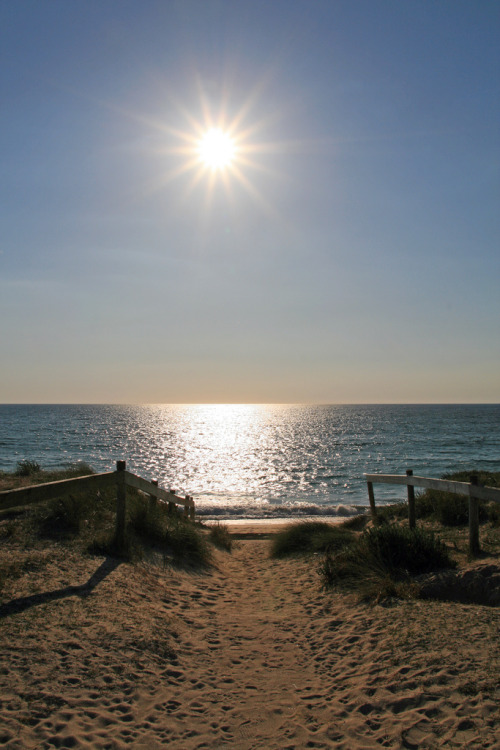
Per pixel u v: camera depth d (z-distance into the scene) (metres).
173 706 3.88
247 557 11.58
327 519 20.91
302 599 7.20
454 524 10.62
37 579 5.88
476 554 7.57
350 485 34.78
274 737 3.52
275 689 4.31
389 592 6.41
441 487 8.52
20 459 44.88
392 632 5.22
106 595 5.81
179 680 4.33
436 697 3.83
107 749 3.22
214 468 43.47
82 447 59.00
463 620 5.21
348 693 4.14
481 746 3.20
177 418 158.88
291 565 9.80
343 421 138.75
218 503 26.53
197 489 33.06
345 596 6.93
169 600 6.48
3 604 5.06
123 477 7.75
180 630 5.46
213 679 4.44
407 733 3.45
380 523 12.02
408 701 3.84
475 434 85.81
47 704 3.59
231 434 88.94
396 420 142.75
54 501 8.72
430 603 5.91
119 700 3.82
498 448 60.31
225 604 6.93
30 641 4.42
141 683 4.12
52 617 4.96
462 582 6.28
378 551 7.57
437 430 97.44
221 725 3.66
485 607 5.57
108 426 107.00
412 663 4.44
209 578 8.41
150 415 183.62
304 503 27.55
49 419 137.25
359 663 4.70
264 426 115.56
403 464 45.44
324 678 4.54
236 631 5.79
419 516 11.91
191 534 9.66
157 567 7.80
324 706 3.97
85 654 4.38
